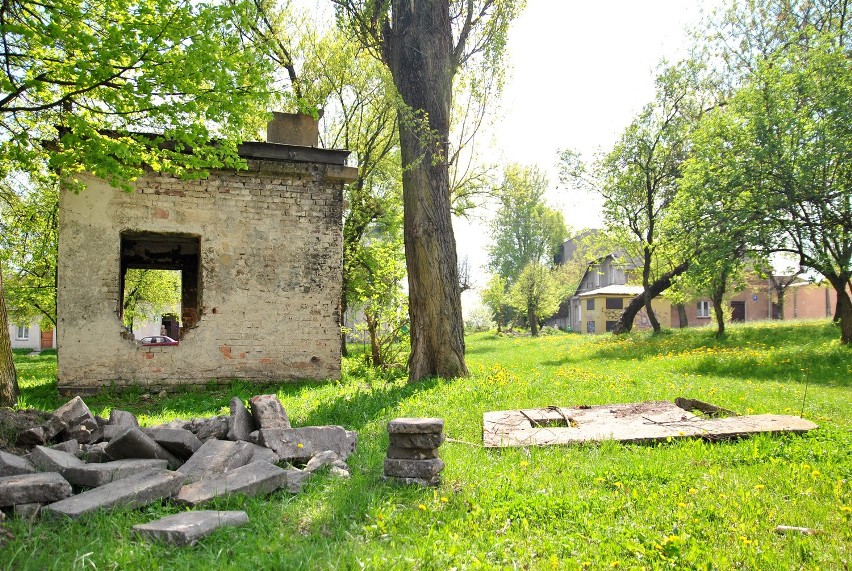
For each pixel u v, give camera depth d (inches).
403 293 681.0
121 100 351.9
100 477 187.3
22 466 189.5
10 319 959.6
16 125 432.5
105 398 444.1
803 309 1827.0
